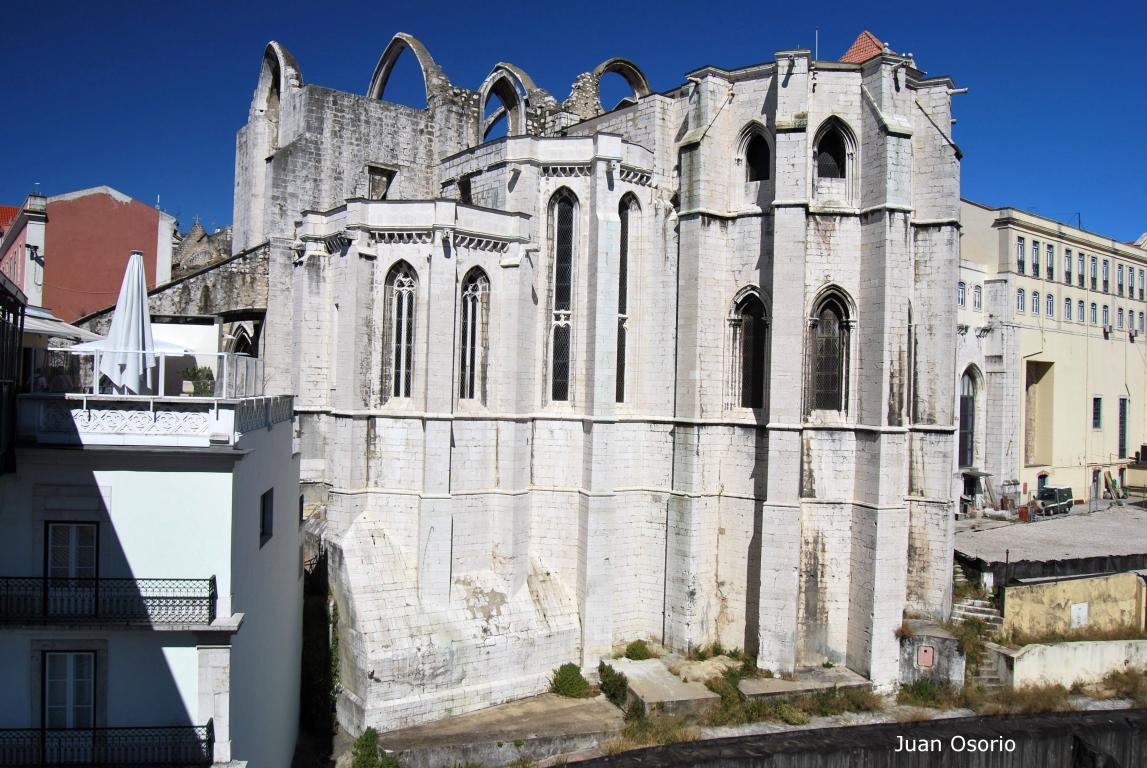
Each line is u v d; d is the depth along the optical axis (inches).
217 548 802.8
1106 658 1478.8
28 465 777.6
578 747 1215.6
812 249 1448.1
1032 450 2908.5
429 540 1360.7
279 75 2039.9
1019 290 2709.2
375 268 1414.9
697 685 1347.2
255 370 1085.8
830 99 1462.8
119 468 791.1
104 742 763.4
